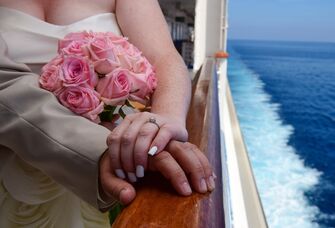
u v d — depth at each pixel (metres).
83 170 0.47
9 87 0.56
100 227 0.69
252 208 1.66
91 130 0.49
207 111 0.77
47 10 0.74
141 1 0.75
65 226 0.69
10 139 0.54
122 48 0.59
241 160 2.19
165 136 0.42
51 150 0.49
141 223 0.34
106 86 0.55
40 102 0.54
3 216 0.67
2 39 0.66
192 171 0.42
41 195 0.65
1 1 0.73
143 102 0.60
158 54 0.68
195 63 2.60
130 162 0.41
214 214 0.38
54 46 0.70
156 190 0.41
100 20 0.74
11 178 0.63
